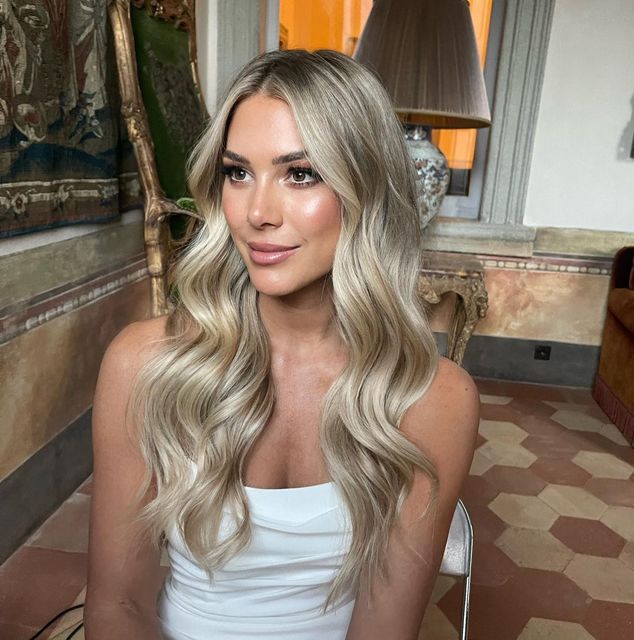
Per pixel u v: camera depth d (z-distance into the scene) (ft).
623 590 5.99
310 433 2.70
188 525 2.52
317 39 11.39
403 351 2.60
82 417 7.27
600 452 9.05
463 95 8.03
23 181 5.43
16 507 6.03
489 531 6.90
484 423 9.93
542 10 10.34
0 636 4.98
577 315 11.56
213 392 2.59
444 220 11.57
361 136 2.25
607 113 10.73
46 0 5.57
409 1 7.90
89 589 2.83
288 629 2.74
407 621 2.77
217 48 10.15
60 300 6.52
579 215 11.21
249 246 2.31
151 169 7.15
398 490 2.61
